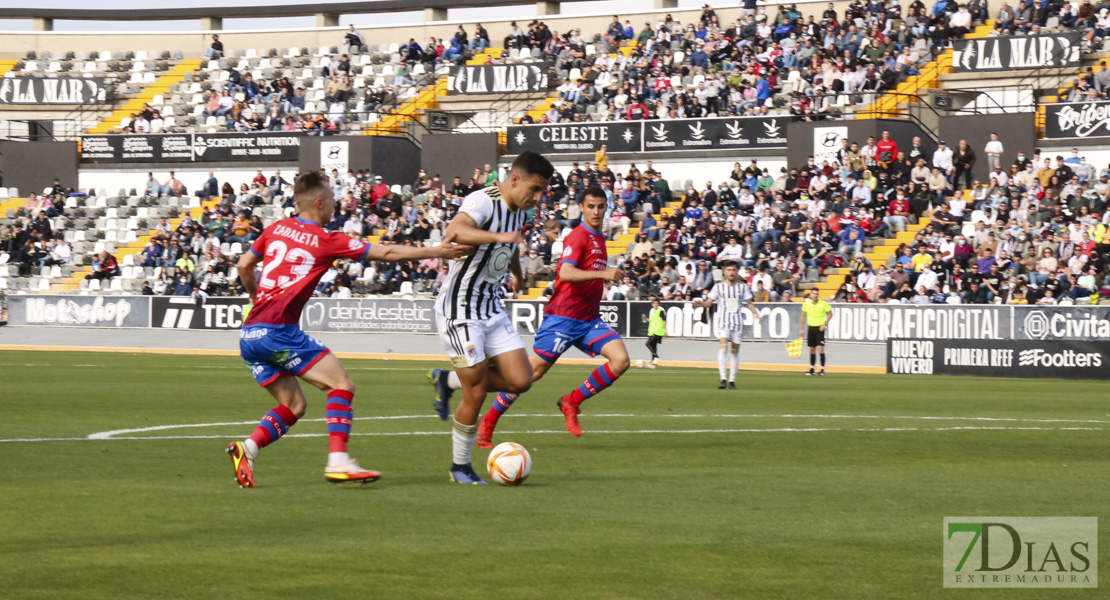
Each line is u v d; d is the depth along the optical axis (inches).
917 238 1323.8
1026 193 1346.0
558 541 245.6
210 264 1587.1
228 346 1503.4
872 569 222.1
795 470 376.2
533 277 1499.8
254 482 324.2
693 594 200.7
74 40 2256.4
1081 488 334.0
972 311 1163.3
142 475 346.6
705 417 582.6
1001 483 345.4
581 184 1604.3
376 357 1422.2
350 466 324.5
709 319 1315.2
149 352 1466.5
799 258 1363.2
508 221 328.2
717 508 292.5
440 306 333.4
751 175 1535.4
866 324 1232.8
